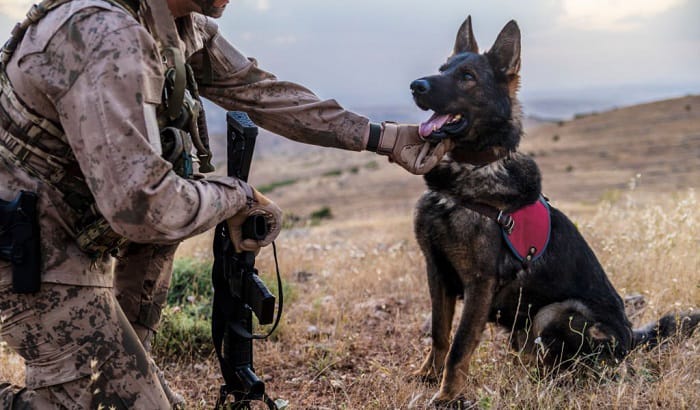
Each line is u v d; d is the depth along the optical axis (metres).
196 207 2.30
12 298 2.32
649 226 6.34
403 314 5.27
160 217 2.19
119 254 2.86
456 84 3.69
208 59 3.00
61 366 2.37
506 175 3.72
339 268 6.63
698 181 46.97
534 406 3.25
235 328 2.80
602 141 75.69
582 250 4.06
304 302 5.41
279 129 3.21
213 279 2.85
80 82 2.14
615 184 48.81
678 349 3.70
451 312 4.02
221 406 2.96
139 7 2.40
